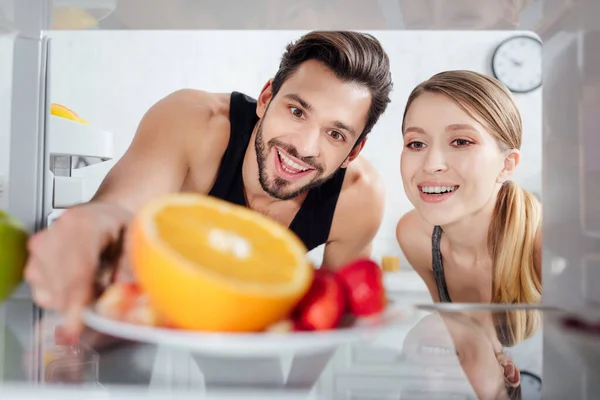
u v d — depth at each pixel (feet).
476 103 6.13
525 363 0.84
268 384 0.68
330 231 6.05
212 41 9.16
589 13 1.24
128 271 0.97
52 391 0.64
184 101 5.57
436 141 6.32
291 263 0.89
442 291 6.82
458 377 0.77
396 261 8.09
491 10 1.41
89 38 9.08
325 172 5.52
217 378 0.69
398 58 9.00
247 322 0.81
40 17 1.39
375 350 0.87
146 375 0.69
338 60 5.07
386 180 8.98
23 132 1.40
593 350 0.87
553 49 1.39
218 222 0.92
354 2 1.41
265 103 5.52
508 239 6.23
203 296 0.79
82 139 2.77
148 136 5.28
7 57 1.39
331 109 5.21
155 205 0.91
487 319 1.07
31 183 1.41
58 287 0.91
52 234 0.98
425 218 6.55
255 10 1.46
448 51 8.97
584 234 1.25
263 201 5.69
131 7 1.39
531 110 8.87
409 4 1.41
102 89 9.16
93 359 0.75
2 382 0.66
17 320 0.93
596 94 1.23
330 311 0.88
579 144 1.28
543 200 1.40
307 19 1.53
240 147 5.53
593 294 1.19
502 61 8.87
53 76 9.11
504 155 6.33
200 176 5.51
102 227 1.01
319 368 0.76
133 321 0.84
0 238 1.00
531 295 6.21
